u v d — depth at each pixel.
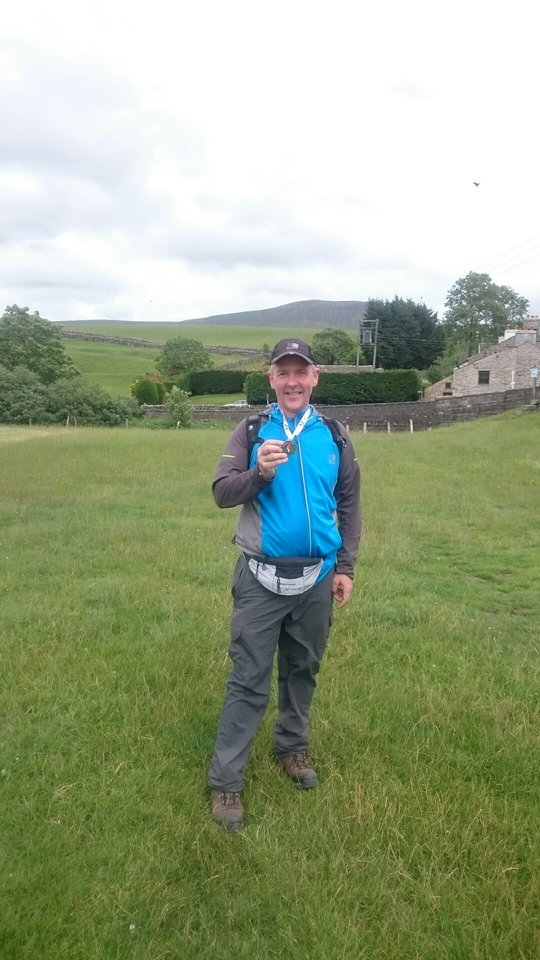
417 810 2.85
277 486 2.77
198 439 19.11
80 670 4.02
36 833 2.64
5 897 2.32
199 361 64.69
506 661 4.41
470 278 82.44
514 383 45.91
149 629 4.77
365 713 3.62
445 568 6.88
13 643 4.40
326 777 3.11
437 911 2.37
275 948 2.21
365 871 2.52
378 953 2.20
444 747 3.31
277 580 2.77
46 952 2.13
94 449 16.19
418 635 4.77
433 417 40.34
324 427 2.91
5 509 9.02
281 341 2.88
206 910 2.33
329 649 4.46
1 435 23.70
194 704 3.65
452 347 76.31
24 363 53.06
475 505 9.90
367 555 7.02
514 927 2.29
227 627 4.80
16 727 3.38
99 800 2.84
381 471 12.93
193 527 8.22
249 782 3.03
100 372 73.62
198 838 2.64
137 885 2.41
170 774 3.06
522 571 6.81
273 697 3.75
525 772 3.15
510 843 2.70
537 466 13.33
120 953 2.16
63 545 7.22
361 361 74.81
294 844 2.65
